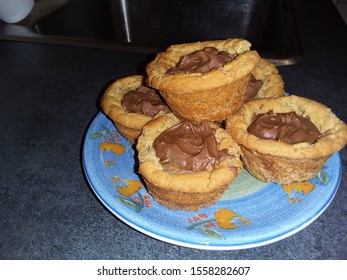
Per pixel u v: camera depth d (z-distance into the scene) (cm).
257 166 21
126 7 39
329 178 21
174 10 38
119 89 25
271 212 20
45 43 33
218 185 19
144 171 19
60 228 20
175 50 24
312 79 31
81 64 33
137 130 23
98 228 20
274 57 29
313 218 19
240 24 38
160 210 20
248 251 19
